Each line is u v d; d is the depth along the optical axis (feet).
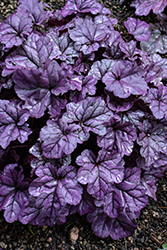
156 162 2.75
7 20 2.54
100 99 2.50
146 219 2.85
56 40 2.64
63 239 2.66
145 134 2.64
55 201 2.40
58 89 2.44
